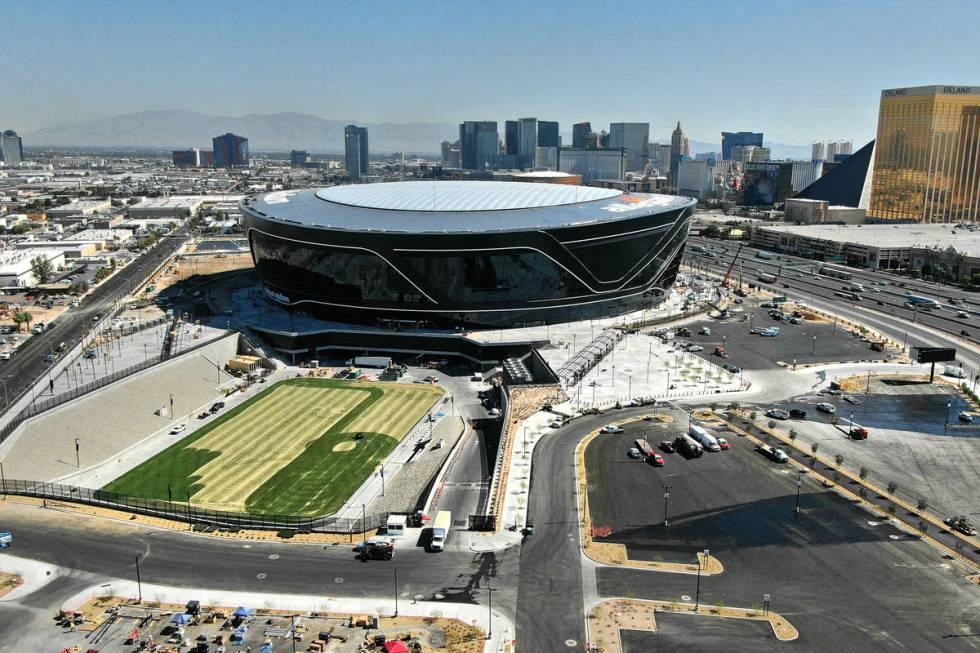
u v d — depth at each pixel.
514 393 151.00
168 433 146.00
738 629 81.06
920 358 163.88
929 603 85.31
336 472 127.56
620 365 176.62
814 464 121.62
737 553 95.75
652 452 124.06
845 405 150.38
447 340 195.50
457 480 122.75
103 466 129.88
